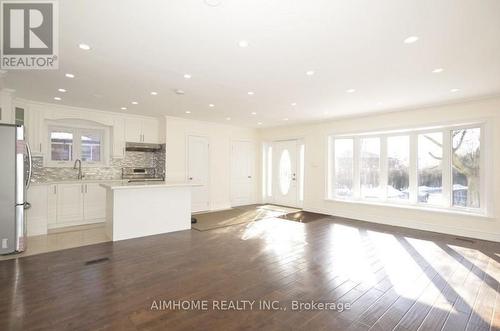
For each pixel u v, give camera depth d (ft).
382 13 6.57
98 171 19.39
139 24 7.17
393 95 13.79
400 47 8.42
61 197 16.48
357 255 11.66
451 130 15.97
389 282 9.01
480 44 8.17
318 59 9.38
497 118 13.89
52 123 17.61
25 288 8.39
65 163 18.17
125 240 13.80
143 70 10.55
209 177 23.08
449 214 15.39
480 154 14.67
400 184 18.19
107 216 14.80
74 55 9.16
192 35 7.76
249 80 11.67
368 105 16.05
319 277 9.37
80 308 7.27
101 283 8.79
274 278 9.27
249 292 8.26
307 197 22.79
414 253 11.96
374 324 6.65
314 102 15.40
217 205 23.59
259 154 27.37
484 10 6.38
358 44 8.25
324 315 7.04
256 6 6.31
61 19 6.95
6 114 13.32
